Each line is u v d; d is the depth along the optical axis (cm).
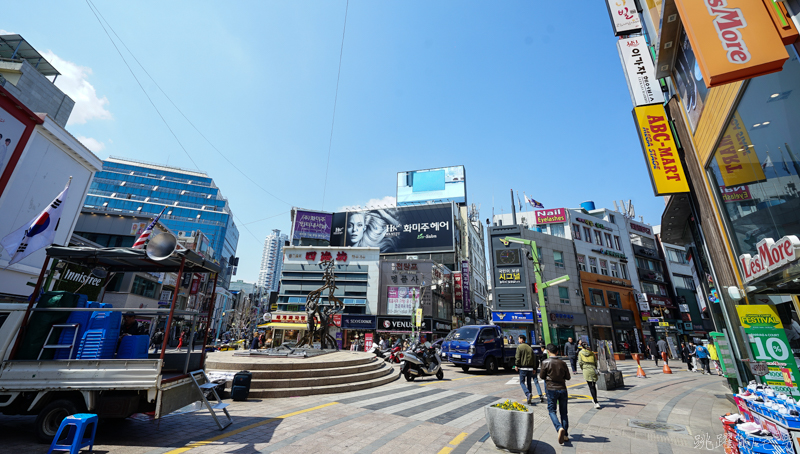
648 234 4028
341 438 549
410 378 1259
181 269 603
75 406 505
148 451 464
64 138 1300
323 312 1731
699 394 1054
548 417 727
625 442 559
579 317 2939
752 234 656
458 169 5394
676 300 3762
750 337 643
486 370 1589
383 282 3916
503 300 2919
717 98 676
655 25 1034
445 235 4666
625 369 1936
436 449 512
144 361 527
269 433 563
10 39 3095
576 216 3450
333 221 5012
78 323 553
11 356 520
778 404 433
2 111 1066
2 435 512
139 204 8819
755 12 415
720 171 740
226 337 3872
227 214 9212
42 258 1298
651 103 1026
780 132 498
